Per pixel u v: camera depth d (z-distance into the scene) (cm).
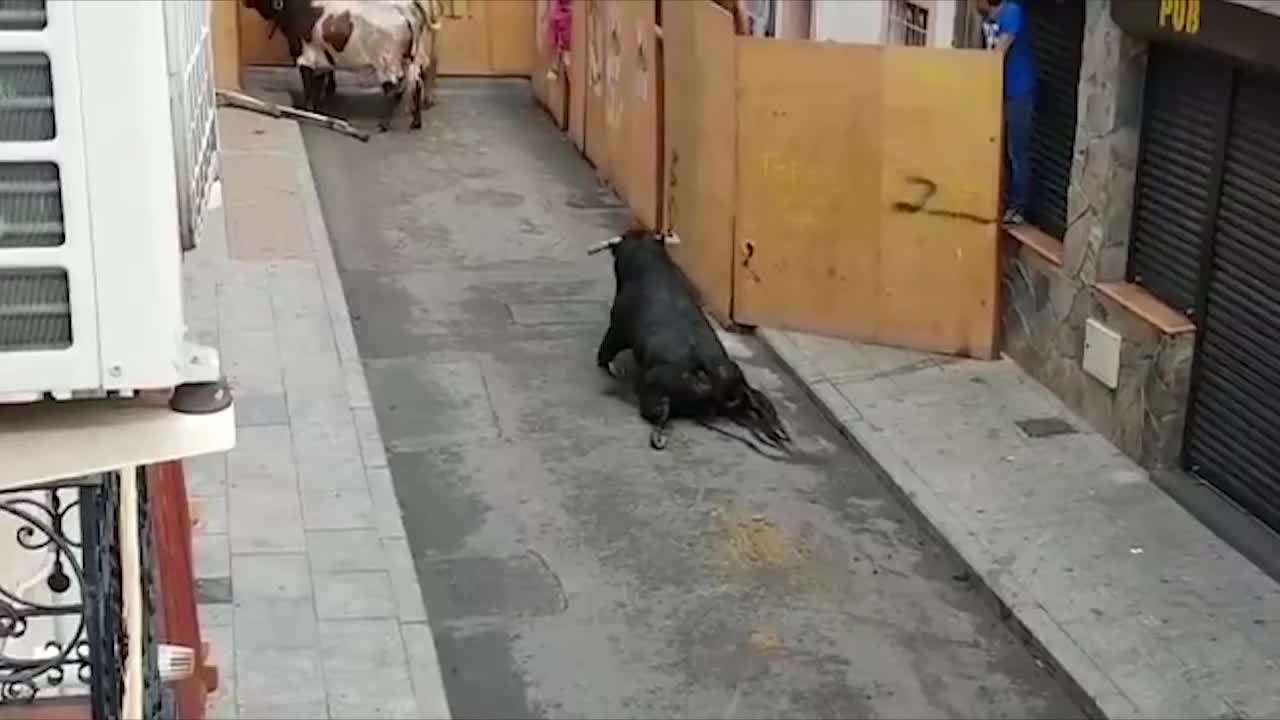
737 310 1226
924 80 1110
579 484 988
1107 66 985
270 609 805
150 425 336
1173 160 963
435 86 1947
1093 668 770
